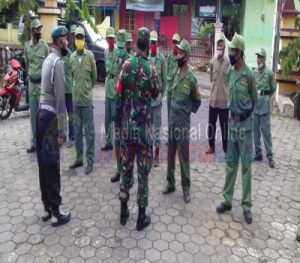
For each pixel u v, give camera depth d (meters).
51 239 3.40
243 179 3.83
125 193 3.55
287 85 9.23
